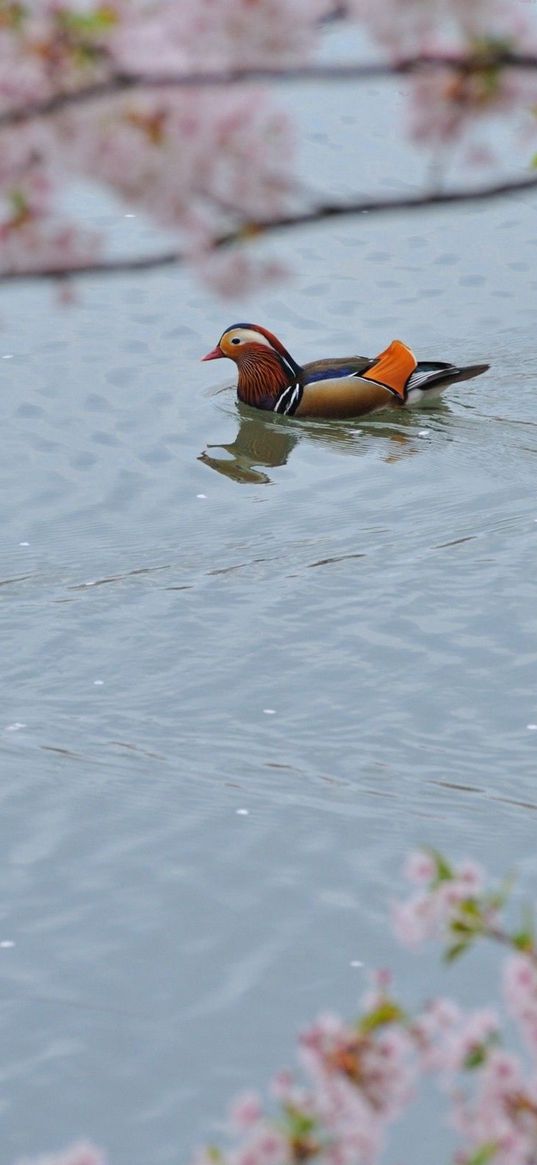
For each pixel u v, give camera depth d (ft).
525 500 60.39
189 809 42.75
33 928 38.22
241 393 71.10
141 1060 33.50
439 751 44.98
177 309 81.00
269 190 12.14
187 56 11.47
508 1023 34.06
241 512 61.11
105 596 54.65
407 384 69.87
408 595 53.31
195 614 53.06
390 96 109.70
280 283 12.48
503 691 47.67
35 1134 31.45
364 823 41.73
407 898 38.60
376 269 85.35
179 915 38.47
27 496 63.10
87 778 44.39
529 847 40.45
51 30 11.43
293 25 11.27
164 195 12.06
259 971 36.32
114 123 11.81
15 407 71.05
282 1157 18.75
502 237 88.99
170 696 48.44
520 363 74.13
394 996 35.09
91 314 80.59
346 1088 18.86
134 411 70.69
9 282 12.71
